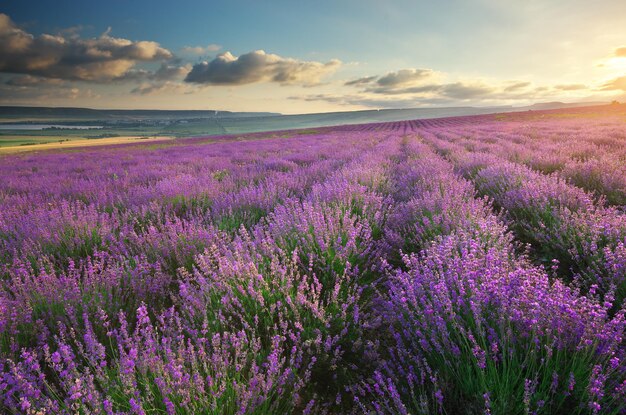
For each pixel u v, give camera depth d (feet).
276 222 13.02
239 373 6.29
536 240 13.20
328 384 7.13
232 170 34.12
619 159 23.50
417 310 7.02
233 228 14.76
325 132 159.63
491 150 38.63
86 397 5.24
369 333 8.59
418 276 8.13
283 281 8.75
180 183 22.74
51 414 5.24
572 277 10.31
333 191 17.37
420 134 102.83
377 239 13.65
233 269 8.95
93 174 36.11
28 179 34.22
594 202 15.84
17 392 6.00
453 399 5.90
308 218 12.71
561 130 60.39
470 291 7.18
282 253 10.17
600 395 4.68
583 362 5.33
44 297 8.82
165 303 10.07
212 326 7.75
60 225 14.42
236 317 8.38
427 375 6.44
